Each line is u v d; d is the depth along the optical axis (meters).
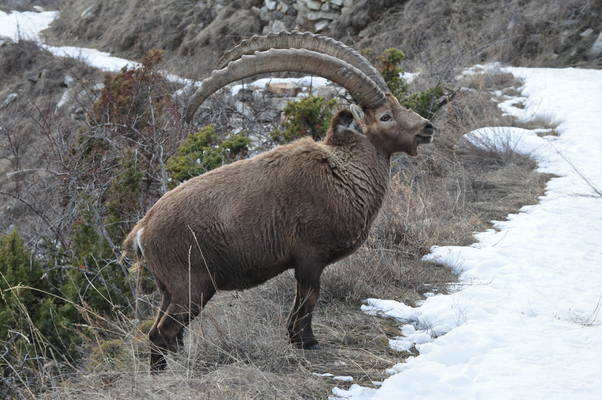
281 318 19.12
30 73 82.69
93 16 105.69
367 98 17.97
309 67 17.69
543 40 72.56
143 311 23.16
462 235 27.80
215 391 15.04
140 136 36.31
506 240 27.19
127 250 17.38
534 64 70.06
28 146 57.16
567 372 16.31
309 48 18.55
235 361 16.98
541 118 46.28
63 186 34.38
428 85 50.03
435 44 73.56
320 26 84.44
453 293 22.42
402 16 82.31
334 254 17.67
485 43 74.06
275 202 16.77
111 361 17.77
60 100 72.75
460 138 41.19
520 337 18.52
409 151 18.31
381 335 19.22
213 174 17.14
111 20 102.50
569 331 18.91
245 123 42.31
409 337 19.22
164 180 29.30
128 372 16.36
